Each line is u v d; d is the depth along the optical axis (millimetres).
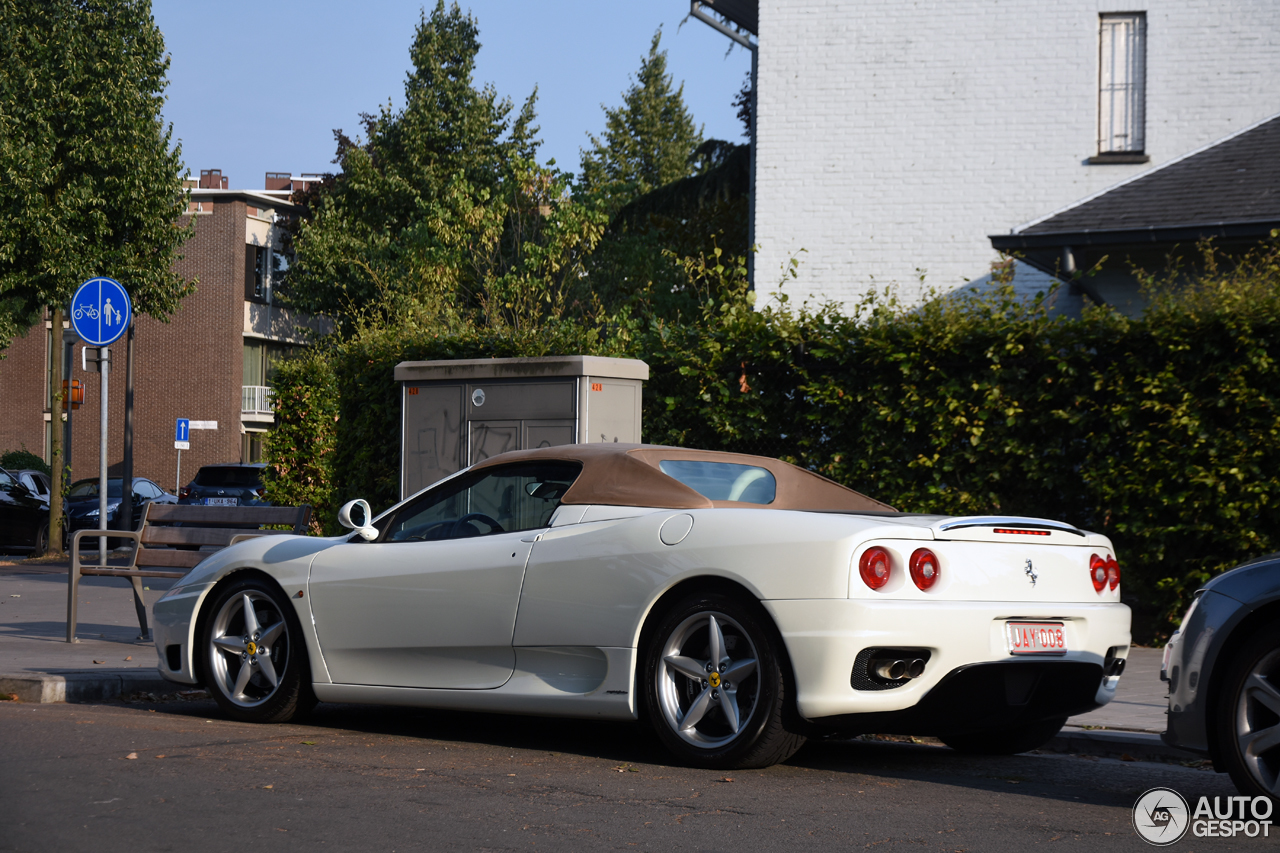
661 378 10656
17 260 22312
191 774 4848
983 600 4996
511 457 6059
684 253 27781
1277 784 4297
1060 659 5152
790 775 5137
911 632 4805
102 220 22484
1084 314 9492
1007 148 16875
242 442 45656
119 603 13031
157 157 23047
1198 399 9023
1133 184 13891
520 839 3949
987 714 5066
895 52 17172
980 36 16969
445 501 6191
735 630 5070
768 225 17391
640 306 27766
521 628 5559
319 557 6312
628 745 5855
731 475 5836
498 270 26516
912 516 5355
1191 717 4539
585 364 9578
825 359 10125
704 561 5086
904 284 17000
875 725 4918
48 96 22172
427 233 26781
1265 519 8930
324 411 14250
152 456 44906
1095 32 16734
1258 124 14805
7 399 45719
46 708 6625
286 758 5250
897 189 17094
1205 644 4500
